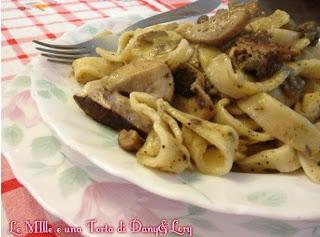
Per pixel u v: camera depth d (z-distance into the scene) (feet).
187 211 0.48
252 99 0.55
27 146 0.56
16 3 1.23
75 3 1.24
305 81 0.63
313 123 0.58
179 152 0.47
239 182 0.45
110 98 0.53
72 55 0.69
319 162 0.51
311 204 0.41
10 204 0.53
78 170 0.53
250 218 0.47
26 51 0.92
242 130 0.54
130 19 0.86
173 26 0.69
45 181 0.51
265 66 0.56
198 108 0.55
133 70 0.56
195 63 0.60
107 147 0.48
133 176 0.43
